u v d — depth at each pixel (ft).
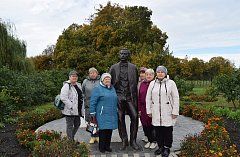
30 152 28.81
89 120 30.78
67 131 28.91
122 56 29.71
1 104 48.88
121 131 29.84
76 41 134.00
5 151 29.22
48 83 82.23
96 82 31.19
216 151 24.11
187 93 82.94
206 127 29.27
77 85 29.40
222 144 25.88
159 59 87.76
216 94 61.93
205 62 157.99
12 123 44.42
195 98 76.74
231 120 45.39
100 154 28.09
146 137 32.07
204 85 140.97
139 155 27.61
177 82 80.12
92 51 127.44
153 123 26.58
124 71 29.84
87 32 135.44
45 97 74.79
